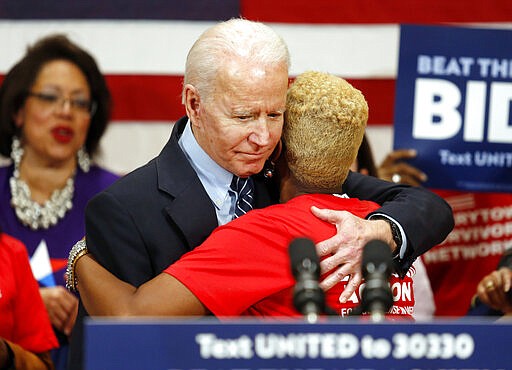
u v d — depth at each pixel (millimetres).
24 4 7570
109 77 7629
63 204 6613
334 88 3918
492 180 6449
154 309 3631
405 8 7570
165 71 7641
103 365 2873
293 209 3875
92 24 7602
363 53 7609
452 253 7480
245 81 3764
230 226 3818
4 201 6539
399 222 4055
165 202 4086
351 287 3758
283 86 3832
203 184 4188
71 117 6594
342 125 3867
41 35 7590
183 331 2879
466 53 6398
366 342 2877
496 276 5859
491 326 2900
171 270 3701
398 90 6414
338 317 3271
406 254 4062
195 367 2883
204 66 3844
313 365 2871
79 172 6773
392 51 7602
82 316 4211
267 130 3820
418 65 6402
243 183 4238
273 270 3715
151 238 4035
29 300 5438
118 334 2877
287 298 3781
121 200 4043
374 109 7629
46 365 5445
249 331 2875
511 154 6441
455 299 7461
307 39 7602
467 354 2902
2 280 5250
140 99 7668
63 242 6539
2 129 6645
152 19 7617
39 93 6570
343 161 3955
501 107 6426
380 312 3023
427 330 2893
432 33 6391
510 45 6395
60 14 7590
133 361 2877
